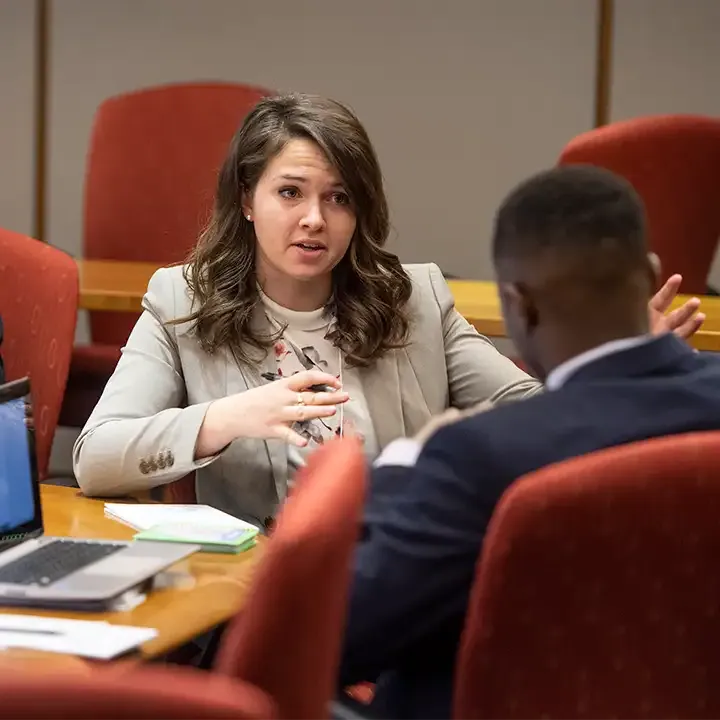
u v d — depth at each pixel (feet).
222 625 17.74
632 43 53.01
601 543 13.74
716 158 40.93
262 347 25.36
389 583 15.35
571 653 14.23
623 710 14.46
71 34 56.29
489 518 15.06
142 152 43.83
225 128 43.34
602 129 41.68
